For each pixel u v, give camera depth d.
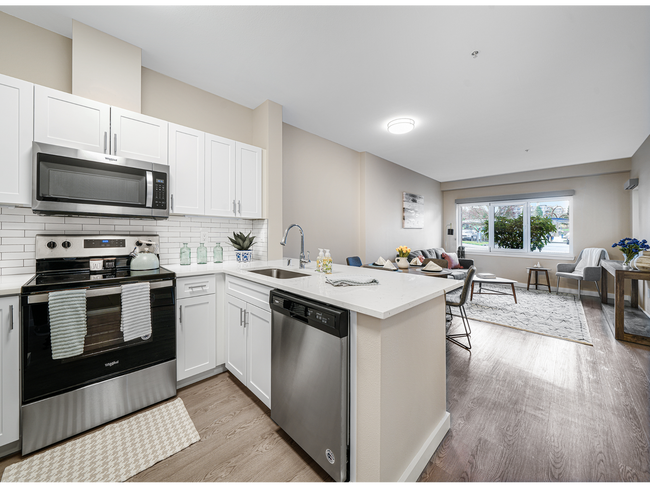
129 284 1.65
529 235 6.04
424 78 2.42
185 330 1.95
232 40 1.97
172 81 2.43
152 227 2.30
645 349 2.66
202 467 1.31
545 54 2.08
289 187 3.52
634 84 2.48
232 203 2.53
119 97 1.96
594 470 1.28
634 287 4.11
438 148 4.35
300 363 1.36
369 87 2.58
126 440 1.47
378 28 1.84
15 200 1.53
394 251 5.36
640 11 1.65
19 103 1.54
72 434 1.48
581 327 3.30
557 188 5.60
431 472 1.29
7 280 1.54
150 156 2.03
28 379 1.36
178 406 1.77
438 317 1.52
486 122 3.33
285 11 1.70
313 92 2.67
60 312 1.42
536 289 5.62
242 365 1.92
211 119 2.67
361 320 1.12
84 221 1.97
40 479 1.22
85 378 1.52
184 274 1.92
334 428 1.17
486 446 1.44
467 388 2.00
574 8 1.65
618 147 4.17
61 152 1.62
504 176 6.09
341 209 4.29
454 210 7.06
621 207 4.96
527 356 2.53
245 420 1.65
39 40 1.83
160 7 1.67
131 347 1.68
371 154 4.72
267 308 1.65
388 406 1.09
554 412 1.71
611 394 1.90
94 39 1.86
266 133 2.81
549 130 3.54
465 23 1.78
